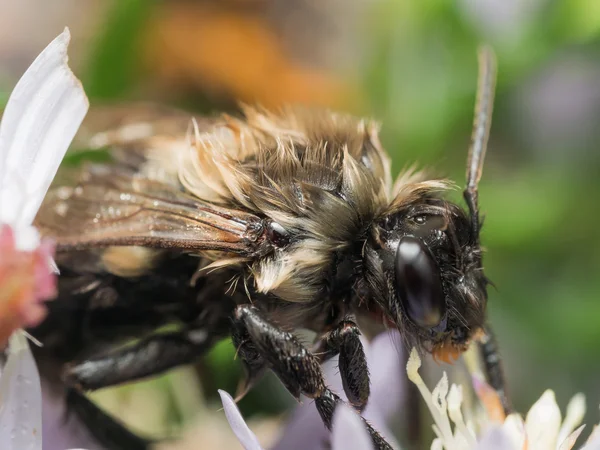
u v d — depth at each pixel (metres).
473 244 0.06
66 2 0.10
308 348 0.06
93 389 0.07
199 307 0.07
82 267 0.07
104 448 0.07
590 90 0.09
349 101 0.09
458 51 0.09
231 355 0.07
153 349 0.07
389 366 0.07
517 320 0.08
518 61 0.09
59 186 0.07
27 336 0.06
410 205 0.06
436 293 0.06
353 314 0.06
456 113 0.09
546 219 0.08
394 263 0.06
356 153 0.06
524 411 0.08
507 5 0.09
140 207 0.06
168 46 0.09
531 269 0.09
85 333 0.07
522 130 0.09
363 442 0.06
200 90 0.09
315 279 0.06
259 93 0.09
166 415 0.08
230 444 0.08
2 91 0.08
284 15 0.10
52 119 0.06
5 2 0.10
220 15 0.10
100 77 0.09
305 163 0.06
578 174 0.09
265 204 0.06
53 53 0.06
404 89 0.09
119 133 0.07
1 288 0.06
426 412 0.07
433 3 0.09
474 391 0.07
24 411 0.06
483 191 0.09
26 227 0.06
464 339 0.06
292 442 0.07
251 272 0.06
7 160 0.06
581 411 0.07
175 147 0.07
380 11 0.09
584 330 0.08
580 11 0.08
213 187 0.06
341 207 0.06
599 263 0.09
